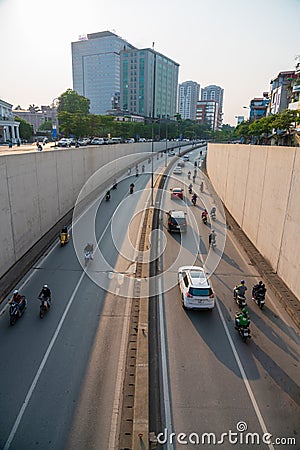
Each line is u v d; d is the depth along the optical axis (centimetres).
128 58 12762
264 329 1242
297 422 860
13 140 5522
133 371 1011
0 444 776
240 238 2191
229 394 941
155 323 1270
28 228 1880
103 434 811
